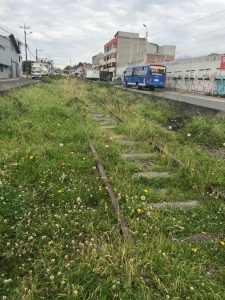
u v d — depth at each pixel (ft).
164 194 17.30
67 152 23.89
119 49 311.27
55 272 10.65
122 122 37.83
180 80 154.30
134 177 19.38
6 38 215.51
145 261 11.09
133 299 9.61
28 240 12.18
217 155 26.86
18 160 21.24
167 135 32.09
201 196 17.37
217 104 69.41
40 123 33.19
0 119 32.81
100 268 10.69
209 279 10.78
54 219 13.99
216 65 119.96
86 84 129.80
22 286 9.81
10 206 14.55
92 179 18.57
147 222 14.14
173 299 9.59
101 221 14.01
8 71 228.84
